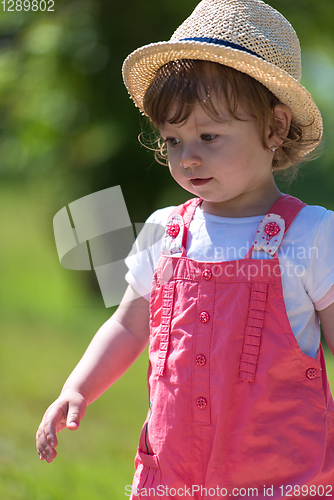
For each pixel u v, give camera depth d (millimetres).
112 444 5430
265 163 2574
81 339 9906
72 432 5766
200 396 2379
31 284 14805
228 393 2348
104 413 6395
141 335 2842
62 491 4230
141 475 2502
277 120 2574
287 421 2336
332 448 2424
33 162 13992
